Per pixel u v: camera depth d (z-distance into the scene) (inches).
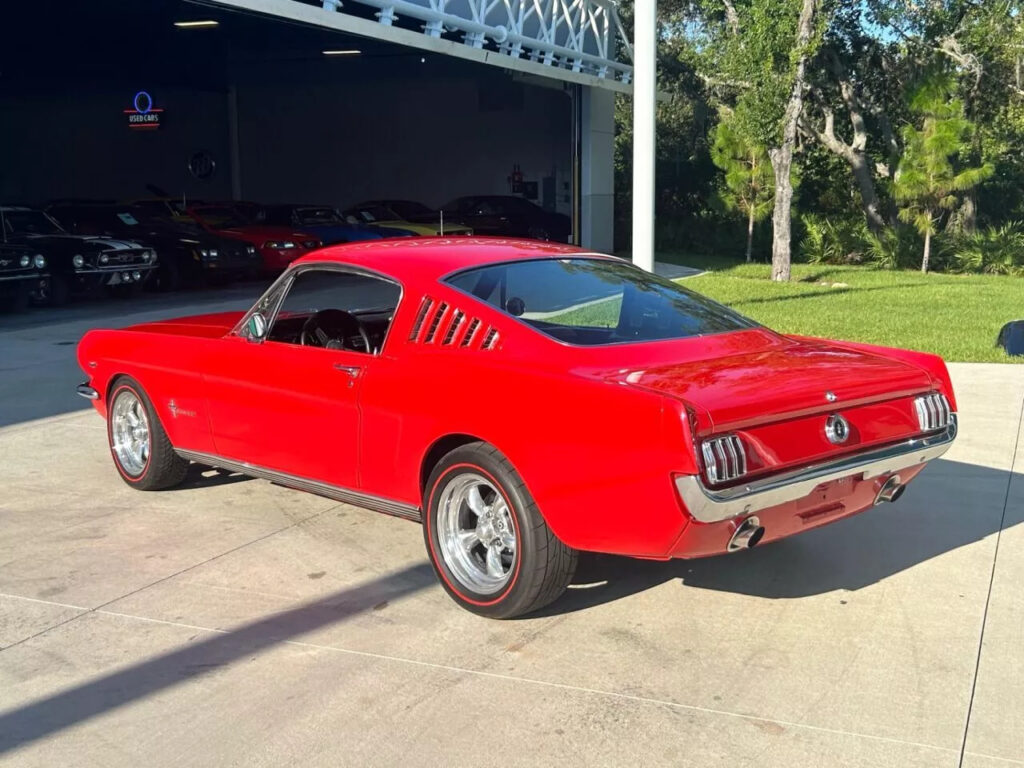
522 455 158.2
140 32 1039.6
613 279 196.1
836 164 1334.9
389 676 151.7
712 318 193.2
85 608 178.4
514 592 164.9
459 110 1321.4
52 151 1393.9
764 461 148.5
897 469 168.9
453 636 165.6
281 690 147.8
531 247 205.6
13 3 885.8
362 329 207.0
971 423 308.8
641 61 442.0
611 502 149.6
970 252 1064.8
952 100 1021.8
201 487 253.4
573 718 138.6
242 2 527.2
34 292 629.6
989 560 197.3
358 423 186.9
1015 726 135.3
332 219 949.8
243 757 130.3
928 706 140.9
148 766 128.7
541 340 168.7
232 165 1433.3
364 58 1312.7
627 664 154.9
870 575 190.7
